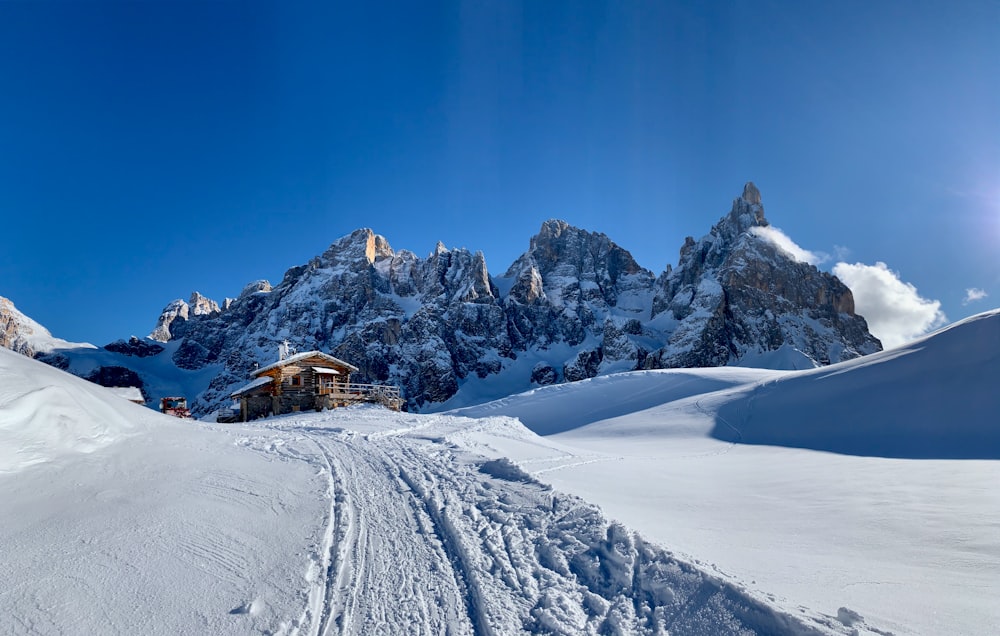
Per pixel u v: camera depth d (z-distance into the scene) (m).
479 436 20.89
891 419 29.03
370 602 6.10
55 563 6.26
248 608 5.64
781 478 16.47
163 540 7.30
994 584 6.18
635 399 51.81
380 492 10.79
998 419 24.83
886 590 5.99
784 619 4.79
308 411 42.12
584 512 8.52
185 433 16.22
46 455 9.63
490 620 5.66
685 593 5.74
